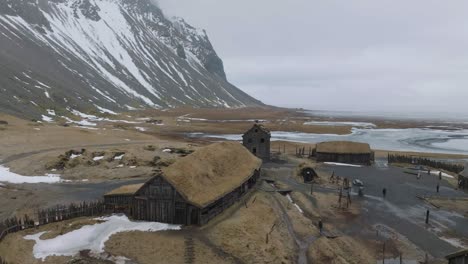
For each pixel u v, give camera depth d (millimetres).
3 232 37000
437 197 59250
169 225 39812
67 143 89188
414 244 41719
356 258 38281
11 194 53000
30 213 45406
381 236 43562
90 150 80000
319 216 49281
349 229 45406
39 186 57438
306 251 39062
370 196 59250
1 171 63906
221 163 50625
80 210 42469
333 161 86125
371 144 131625
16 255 34000
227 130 156375
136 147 87750
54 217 40719
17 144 82062
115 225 39719
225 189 45062
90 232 38062
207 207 41094
